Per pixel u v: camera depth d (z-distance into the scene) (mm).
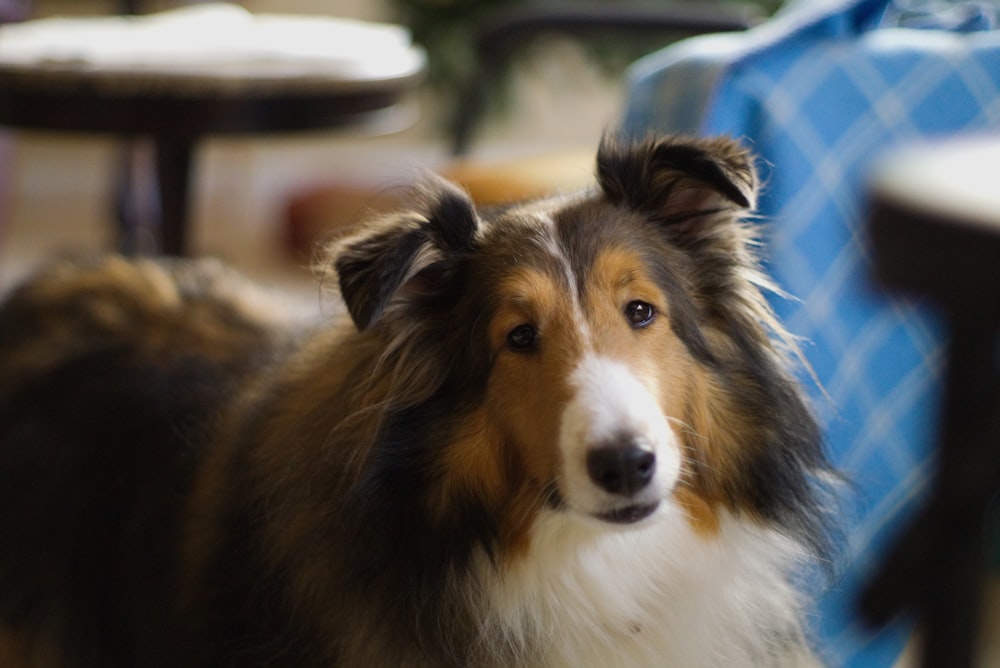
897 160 882
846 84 2564
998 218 718
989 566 1126
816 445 2191
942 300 787
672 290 1977
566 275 1903
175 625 2277
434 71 6945
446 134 7273
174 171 3869
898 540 1056
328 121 3389
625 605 2047
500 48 3797
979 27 2895
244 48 3676
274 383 2293
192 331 2680
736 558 2121
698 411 1996
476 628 2021
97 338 2664
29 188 8078
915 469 2732
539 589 2010
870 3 2609
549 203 2104
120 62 3250
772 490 2107
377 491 1971
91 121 3182
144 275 2861
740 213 2090
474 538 1997
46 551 2512
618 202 2074
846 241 2551
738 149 1997
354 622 2004
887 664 2707
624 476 1698
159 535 2375
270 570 2066
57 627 2500
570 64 7578
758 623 2162
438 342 2010
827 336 2549
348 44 3947
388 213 2125
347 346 2131
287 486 2061
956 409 932
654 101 2576
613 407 1728
